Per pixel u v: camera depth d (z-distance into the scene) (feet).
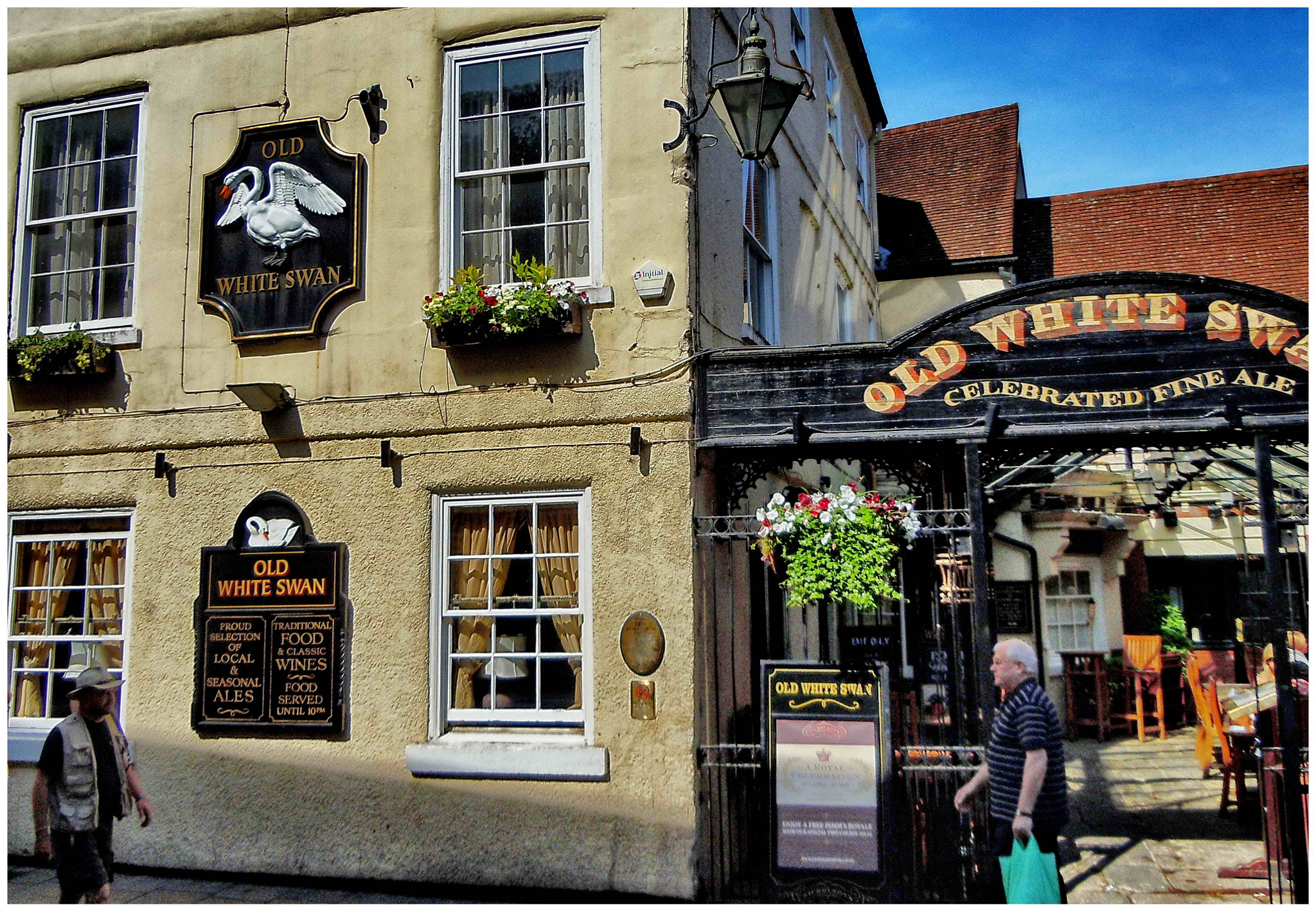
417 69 23.25
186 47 24.95
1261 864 20.38
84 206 25.54
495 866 20.40
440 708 21.45
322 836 21.43
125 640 23.47
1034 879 15.20
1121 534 40.01
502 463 21.50
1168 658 38.45
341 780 21.53
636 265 21.21
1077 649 39.55
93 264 25.40
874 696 18.98
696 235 21.45
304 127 23.66
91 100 25.70
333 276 23.03
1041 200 56.44
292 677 22.00
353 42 23.76
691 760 19.63
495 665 21.80
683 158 21.22
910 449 20.83
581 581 21.07
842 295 40.22
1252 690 26.48
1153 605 39.99
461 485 21.71
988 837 18.63
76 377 24.25
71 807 16.56
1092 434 19.03
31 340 24.08
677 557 20.18
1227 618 39.93
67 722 16.98
